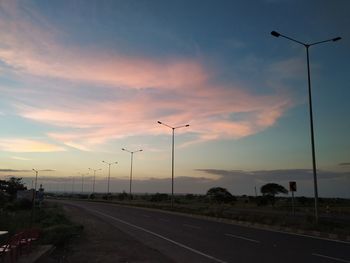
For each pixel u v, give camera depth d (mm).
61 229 21234
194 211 50906
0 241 15148
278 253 16656
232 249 17953
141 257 15602
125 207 73812
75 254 16281
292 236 24047
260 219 34875
